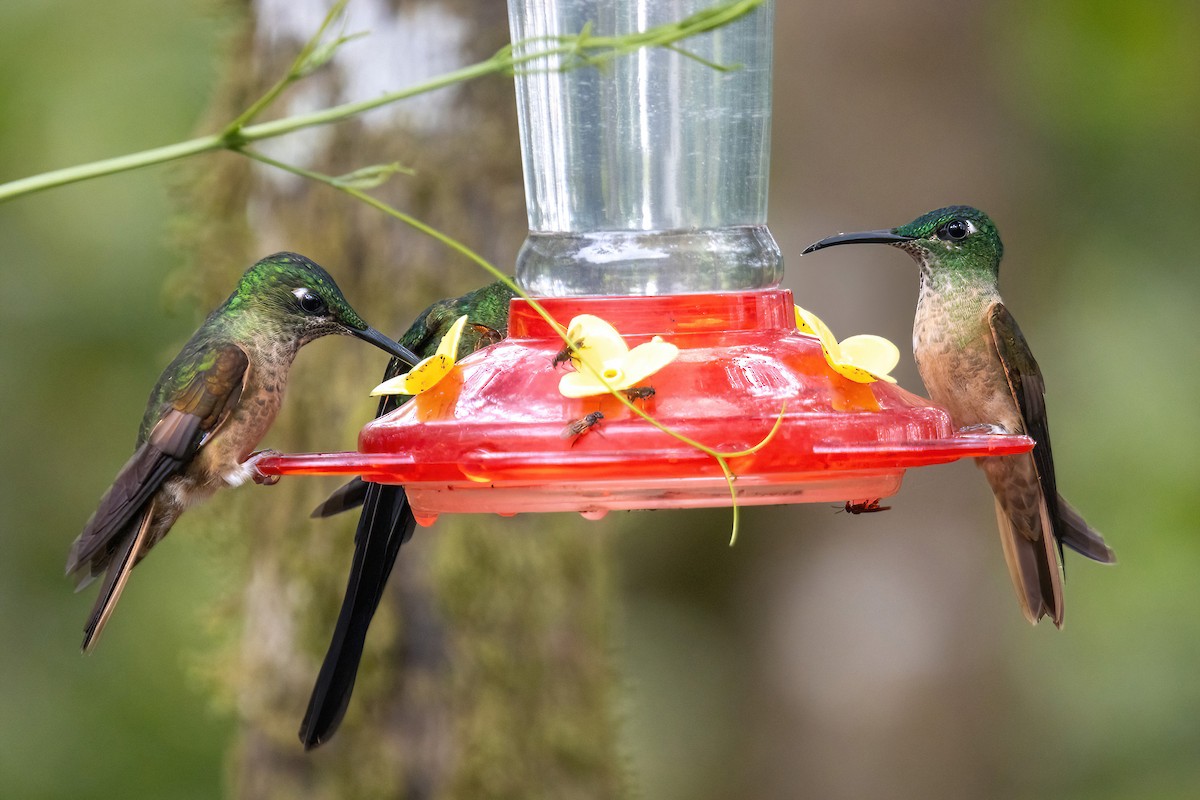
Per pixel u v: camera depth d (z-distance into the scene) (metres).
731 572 15.66
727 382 5.38
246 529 10.48
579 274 6.58
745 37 6.76
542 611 10.27
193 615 13.17
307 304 7.75
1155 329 15.27
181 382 7.66
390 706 9.97
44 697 12.97
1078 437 15.08
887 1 13.95
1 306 13.02
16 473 13.14
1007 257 14.50
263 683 10.16
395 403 8.27
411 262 10.02
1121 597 14.93
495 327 8.08
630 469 5.12
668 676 15.71
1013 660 14.51
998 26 14.26
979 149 14.14
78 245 12.97
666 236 6.65
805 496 5.51
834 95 13.99
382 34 9.99
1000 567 14.43
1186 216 15.35
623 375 5.19
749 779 14.80
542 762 10.12
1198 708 14.73
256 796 10.15
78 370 13.14
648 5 6.73
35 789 12.59
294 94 10.09
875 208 13.95
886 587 14.35
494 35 10.07
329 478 10.14
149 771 12.77
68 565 7.22
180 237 10.66
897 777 14.16
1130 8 14.77
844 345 5.82
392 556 6.92
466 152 10.05
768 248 6.77
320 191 10.10
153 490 7.50
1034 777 14.60
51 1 13.09
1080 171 15.41
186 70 13.03
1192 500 14.76
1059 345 15.16
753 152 6.78
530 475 5.22
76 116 12.89
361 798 9.90
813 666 14.53
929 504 14.38
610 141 6.78
